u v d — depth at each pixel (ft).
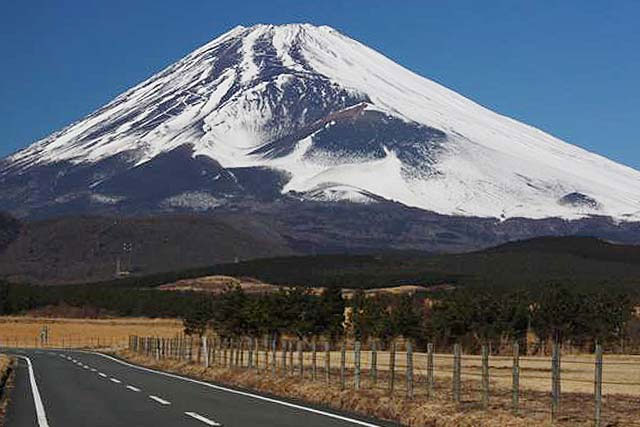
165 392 105.81
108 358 222.48
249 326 259.60
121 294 475.72
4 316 443.73
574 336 224.53
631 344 223.10
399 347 234.58
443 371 140.26
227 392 105.50
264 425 70.54
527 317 227.20
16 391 108.58
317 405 87.56
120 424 72.02
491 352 222.89
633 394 100.42
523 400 87.97
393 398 81.92
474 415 69.36
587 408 80.43
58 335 376.27
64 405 88.89
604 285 338.75
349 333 261.65
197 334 297.12
